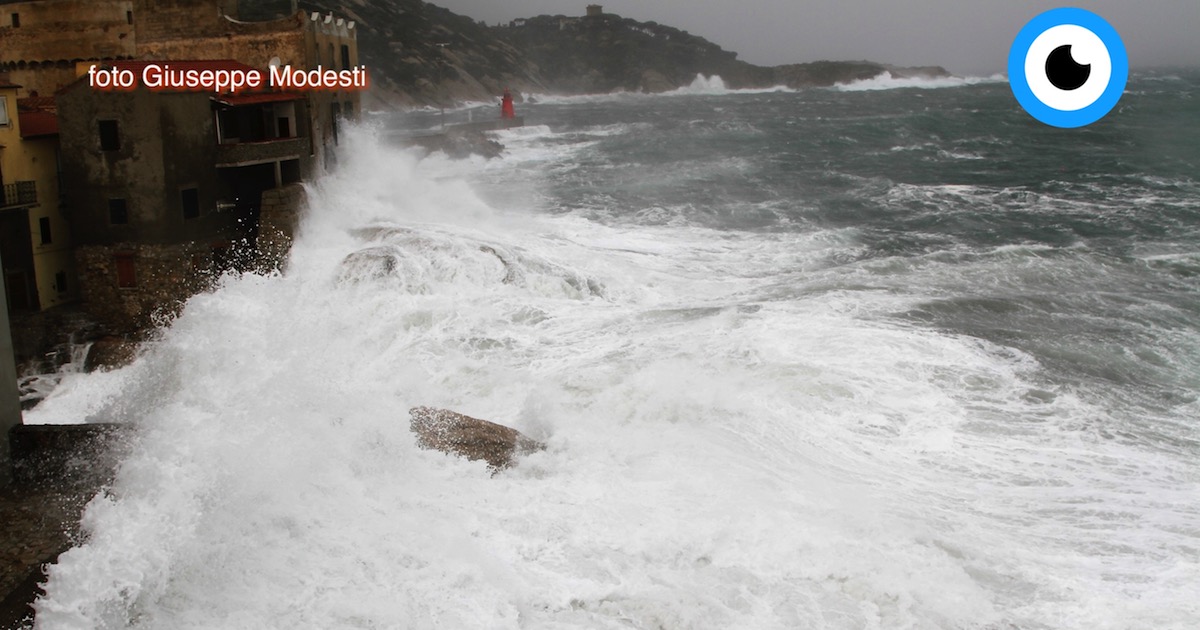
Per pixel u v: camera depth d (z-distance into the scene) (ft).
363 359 69.92
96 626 33.76
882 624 35.40
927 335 75.15
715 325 79.97
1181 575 39.81
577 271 101.09
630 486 45.78
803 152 265.95
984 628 35.81
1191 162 202.80
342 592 35.45
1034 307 83.87
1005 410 60.03
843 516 42.96
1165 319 80.28
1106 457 53.11
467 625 34.22
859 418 58.54
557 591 36.76
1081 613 36.88
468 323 83.56
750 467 48.88
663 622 35.24
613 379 65.31
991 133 313.73
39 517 41.32
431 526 40.50
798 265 109.60
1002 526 44.57
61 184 102.89
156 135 98.68
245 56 130.72
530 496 44.42
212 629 33.37
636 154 278.46
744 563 38.96
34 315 97.09
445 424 50.72
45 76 154.92
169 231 100.48
